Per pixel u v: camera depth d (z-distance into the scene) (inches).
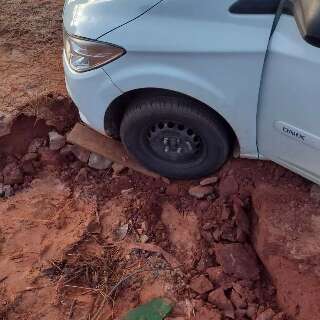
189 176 85.4
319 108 64.7
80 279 77.3
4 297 75.6
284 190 81.0
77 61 76.9
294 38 62.2
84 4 75.7
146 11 69.2
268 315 71.1
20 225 84.6
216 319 71.3
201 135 77.9
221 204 82.7
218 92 69.6
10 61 106.8
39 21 116.1
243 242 79.4
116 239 81.6
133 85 73.3
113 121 83.1
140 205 84.7
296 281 72.6
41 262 79.4
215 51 66.2
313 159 71.4
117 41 70.9
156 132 80.1
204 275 76.6
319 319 68.7
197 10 66.6
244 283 74.9
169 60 69.5
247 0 64.3
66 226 84.1
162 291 75.4
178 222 83.0
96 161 90.8
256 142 74.9
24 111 95.3
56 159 92.4
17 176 91.1
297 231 76.9
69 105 96.7
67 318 73.2
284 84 65.1
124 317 72.5
